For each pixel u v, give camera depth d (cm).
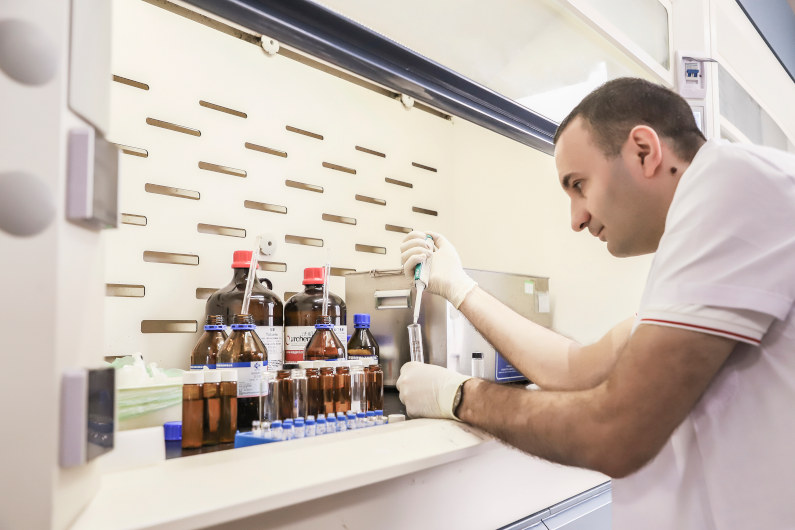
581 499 155
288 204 198
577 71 191
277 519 83
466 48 154
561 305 228
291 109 201
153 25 167
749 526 88
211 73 180
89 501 67
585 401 91
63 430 57
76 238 63
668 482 104
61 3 59
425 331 167
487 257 250
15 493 55
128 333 156
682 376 83
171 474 77
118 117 158
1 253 56
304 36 121
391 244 232
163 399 118
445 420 117
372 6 129
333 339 146
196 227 173
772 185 87
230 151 183
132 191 160
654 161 104
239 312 154
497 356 178
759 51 292
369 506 98
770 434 87
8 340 56
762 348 89
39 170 57
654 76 208
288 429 105
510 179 245
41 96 58
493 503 126
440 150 257
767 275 83
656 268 96
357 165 222
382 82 146
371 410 136
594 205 114
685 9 223
